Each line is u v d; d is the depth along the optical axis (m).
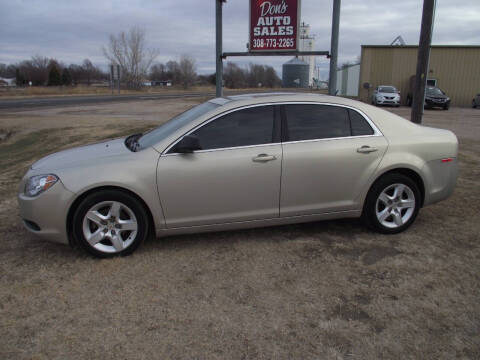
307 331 2.77
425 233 4.44
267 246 4.11
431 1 7.60
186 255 3.90
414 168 4.28
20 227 4.69
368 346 2.62
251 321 2.88
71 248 4.06
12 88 50.38
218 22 9.71
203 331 2.77
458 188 6.21
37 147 11.52
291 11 9.44
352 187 4.19
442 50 30.64
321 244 4.16
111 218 3.75
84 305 3.07
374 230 4.41
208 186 3.84
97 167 3.68
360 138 4.19
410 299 3.15
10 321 2.87
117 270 3.60
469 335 2.73
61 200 3.60
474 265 3.70
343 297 3.18
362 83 32.81
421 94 8.03
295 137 4.04
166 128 4.39
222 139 3.91
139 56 57.59
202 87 75.00
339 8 9.04
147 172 3.71
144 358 2.51
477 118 19.12
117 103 28.02
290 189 4.03
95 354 2.54
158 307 3.04
